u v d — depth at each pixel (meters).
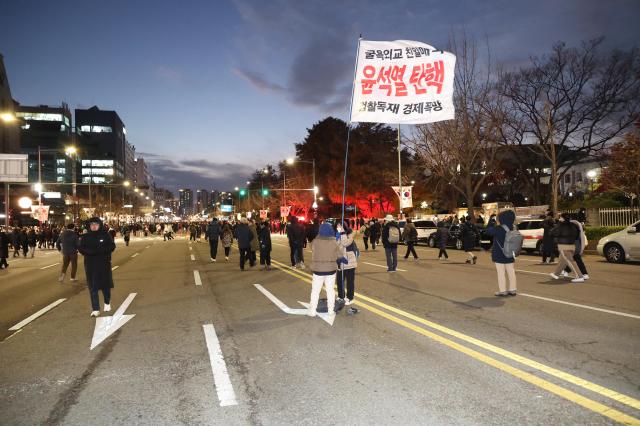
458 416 3.99
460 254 22.67
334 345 6.29
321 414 4.09
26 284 14.53
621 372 5.00
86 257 8.79
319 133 63.12
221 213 138.75
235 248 32.62
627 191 25.94
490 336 6.57
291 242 17.45
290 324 7.67
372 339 6.55
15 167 27.05
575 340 6.30
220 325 7.78
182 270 17.38
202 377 5.15
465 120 30.91
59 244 15.10
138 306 9.79
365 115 11.61
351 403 4.31
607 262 17.20
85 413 4.23
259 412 4.18
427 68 11.60
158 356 6.02
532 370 5.11
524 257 20.17
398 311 8.50
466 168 31.95
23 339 7.15
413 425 3.84
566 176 55.88
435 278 13.26
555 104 33.81
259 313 8.72
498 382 4.77
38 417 4.16
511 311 8.31
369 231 26.56
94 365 5.69
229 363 5.63
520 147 38.06
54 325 8.13
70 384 5.02
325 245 8.19
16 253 29.69
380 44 11.65
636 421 3.85
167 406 4.36
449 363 5.40
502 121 31.77
